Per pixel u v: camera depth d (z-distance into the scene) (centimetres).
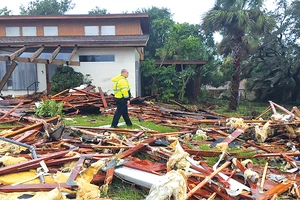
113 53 1496
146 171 381
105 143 531
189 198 324
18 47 1413
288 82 2183
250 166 452
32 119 784
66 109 1003
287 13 2123
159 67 1838
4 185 313
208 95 2320
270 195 341
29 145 447
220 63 2250
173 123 890
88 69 1502
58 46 1405
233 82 1548
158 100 1752
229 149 571
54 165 381
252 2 1456
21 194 298
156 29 2903
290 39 2178
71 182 325
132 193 358
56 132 531
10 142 427
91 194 320
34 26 1922
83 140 551
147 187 353
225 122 857
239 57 1530
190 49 2159
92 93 1231
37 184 318
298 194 352
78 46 1429
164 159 455
